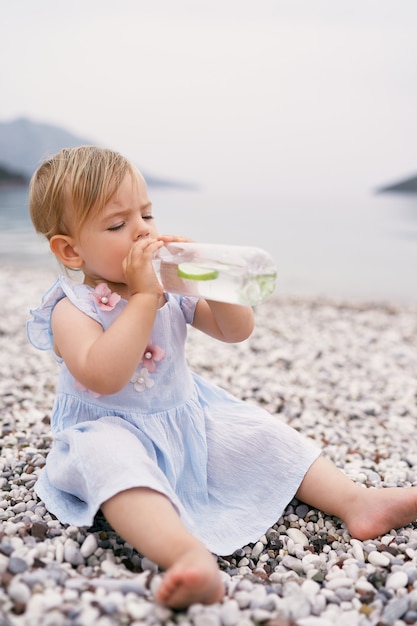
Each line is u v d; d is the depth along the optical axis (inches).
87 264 79.0
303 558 75.4
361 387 149.6
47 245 92.4
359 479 95.5
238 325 82.7
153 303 73.0
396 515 79.3
